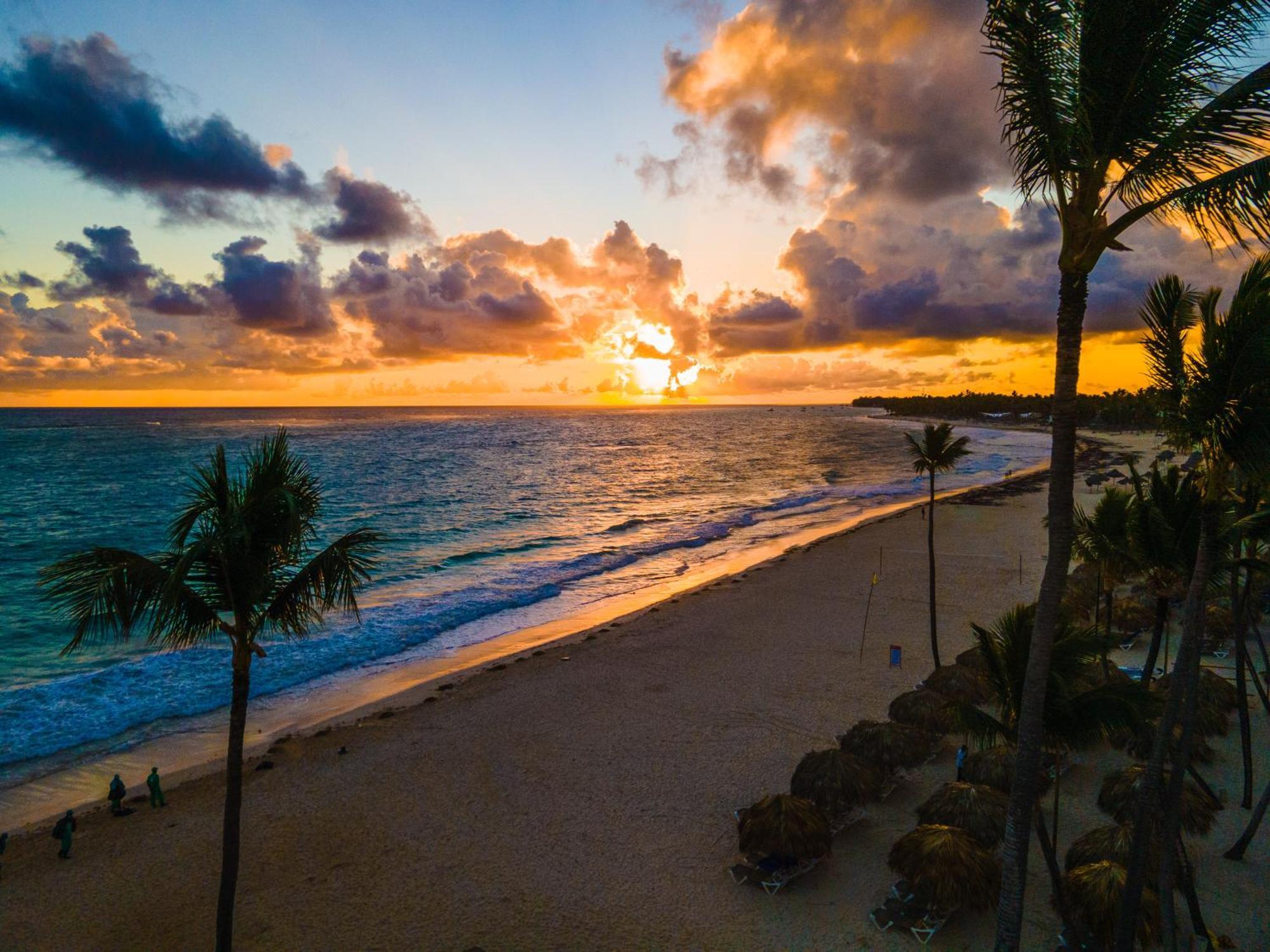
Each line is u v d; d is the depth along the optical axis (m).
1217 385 9.00
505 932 13.30
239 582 10.42
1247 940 12.55
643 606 37.50
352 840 16.23
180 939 13.22
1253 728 20.14
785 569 43.16
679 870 14.99
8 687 26.30
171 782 19.33
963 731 11.20
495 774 19.08
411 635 32.59
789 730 21.50
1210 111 6.56
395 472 102.19
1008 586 38.59
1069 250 7.49
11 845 16.44
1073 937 11.23
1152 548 14.75
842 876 14.62
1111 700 10.24
